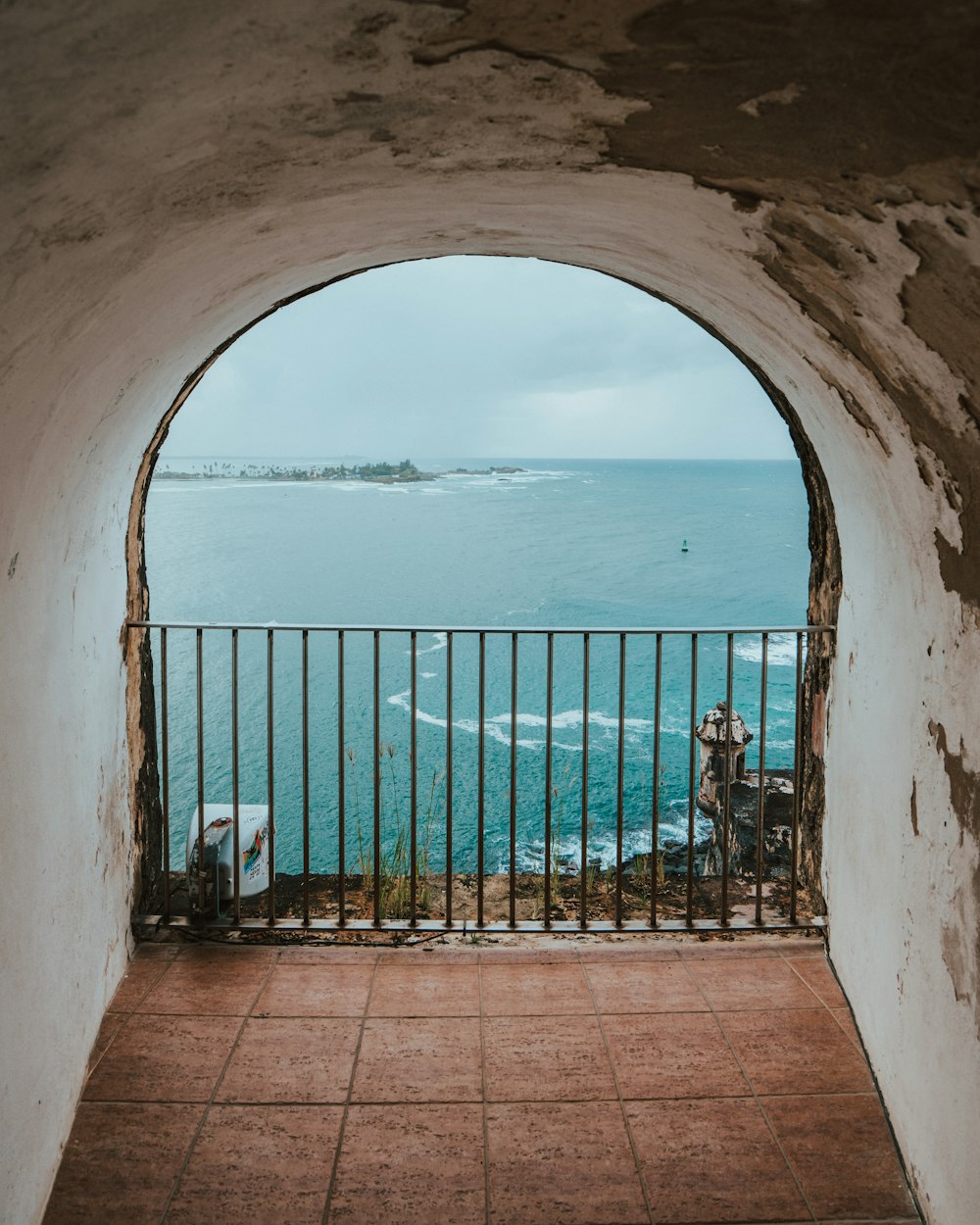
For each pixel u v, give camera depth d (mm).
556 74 1424
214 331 2924
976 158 1360
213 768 25016
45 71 1147
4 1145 1986
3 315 1574
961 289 1641
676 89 1451
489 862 18094
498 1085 2678
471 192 2168
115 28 1121
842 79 1330
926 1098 2260
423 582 57594
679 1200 2281
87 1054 2693
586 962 3312
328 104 1508
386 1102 2602
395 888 3756
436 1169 2369
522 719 28578
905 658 2527
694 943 3432
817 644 3447
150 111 1345
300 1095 2627
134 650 3301
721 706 7547
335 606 49938
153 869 3547
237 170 1700
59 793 2451
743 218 1951
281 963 3279
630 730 27281
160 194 1654
